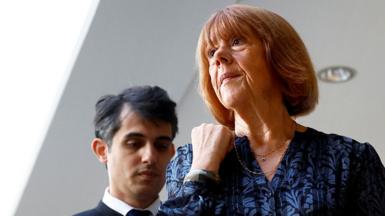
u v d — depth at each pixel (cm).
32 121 216
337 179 101
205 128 115
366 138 350
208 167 107
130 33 195
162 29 200
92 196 240
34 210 229
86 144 219
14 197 223
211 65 113
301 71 112
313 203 98
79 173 227
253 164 108
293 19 236
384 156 371
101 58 199
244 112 111
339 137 107
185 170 114
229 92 109
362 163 102
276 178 104
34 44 217
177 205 103
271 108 111
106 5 183
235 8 115
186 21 201
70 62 197
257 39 112
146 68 212
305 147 107
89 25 188
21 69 220
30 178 219
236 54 110
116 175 147
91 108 210
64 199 233
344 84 287
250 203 102
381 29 243
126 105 149
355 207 100
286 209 100
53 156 217
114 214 144
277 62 112
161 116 148
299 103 117
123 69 206
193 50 213
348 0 225
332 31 244
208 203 103
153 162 145
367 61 267
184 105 254
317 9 230
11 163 222
